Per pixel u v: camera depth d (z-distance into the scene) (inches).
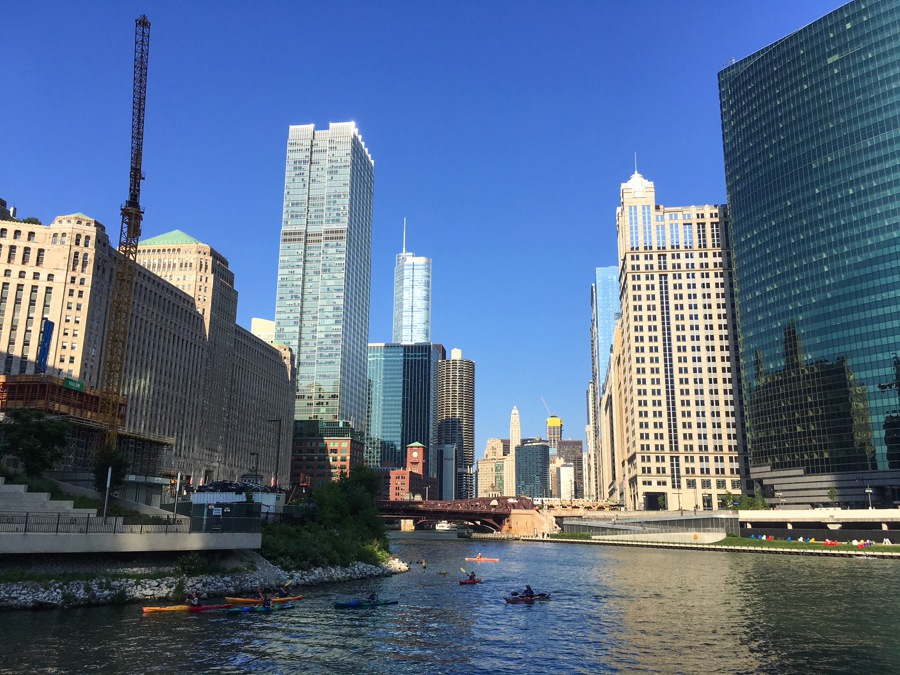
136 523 3073.3
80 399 5265.8
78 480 3897.6
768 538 7293.3
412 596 3267.7
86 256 7372.1
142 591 2652.6
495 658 2073.1
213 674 1787.6
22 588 2400.3
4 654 1857.8
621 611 2930.6
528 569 4842.5
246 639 2159.2
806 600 3225.9
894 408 7854.3
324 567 3727.9
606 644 2273.6
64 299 7170.3
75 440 5147.6
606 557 6043.3
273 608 2709.2
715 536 7623.0
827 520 7185.0
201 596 2760.8
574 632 2466.8
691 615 2829.7
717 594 3457.2
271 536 3708.2
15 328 6993.1
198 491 4606.3
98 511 3243.1
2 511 2768.2
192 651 1984.5
